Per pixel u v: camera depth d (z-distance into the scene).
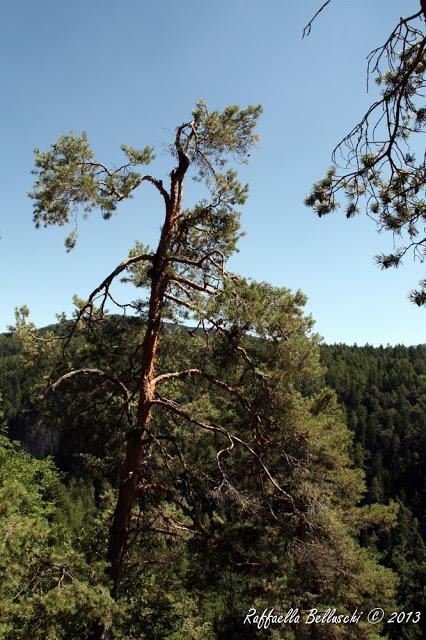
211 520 9.84
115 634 9.47
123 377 10.29
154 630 10.49
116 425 10.63
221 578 9.80
